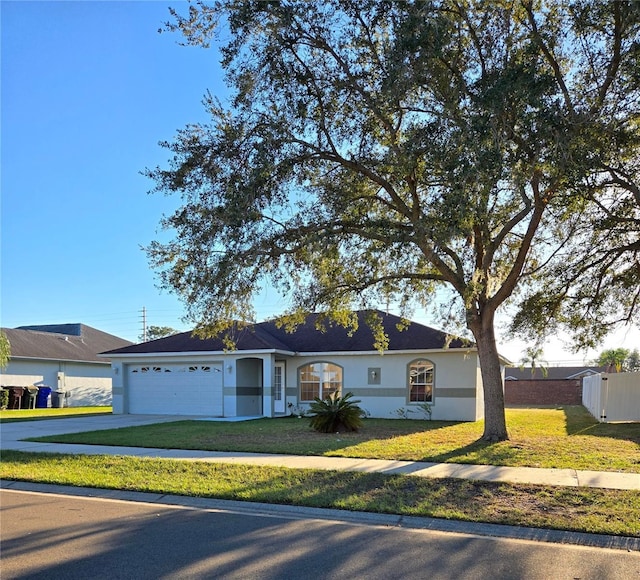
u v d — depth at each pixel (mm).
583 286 16500
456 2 11086
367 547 5910
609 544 6031
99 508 7730
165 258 13164
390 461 10594
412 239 12250
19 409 30516
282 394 23891
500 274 15266
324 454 11461
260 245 12016
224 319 13539
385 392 22203
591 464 10117
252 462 10570
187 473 9625
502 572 5180
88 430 16625
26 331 36000
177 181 12039
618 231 14828
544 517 6848
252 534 6398
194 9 11562
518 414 24500
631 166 12125
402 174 11328
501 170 9109
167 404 24484
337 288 15219
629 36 10164
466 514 7004
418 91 11531
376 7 10703
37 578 5051
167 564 5395
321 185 13516
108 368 39344
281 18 10883
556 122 9523
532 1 11406
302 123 11992
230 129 12078
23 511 7559
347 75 11828
